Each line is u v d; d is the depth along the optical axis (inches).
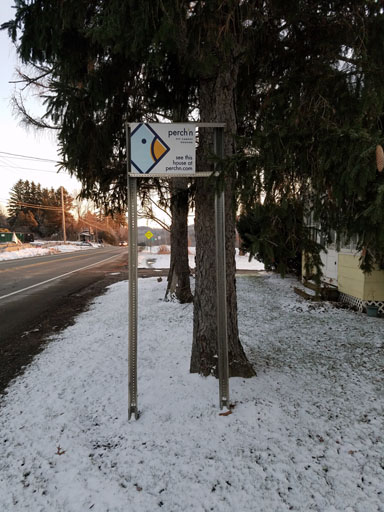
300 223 95.3
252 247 90.3
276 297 300.2
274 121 86.8
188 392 113.4
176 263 286.0
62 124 133.1
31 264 761.0
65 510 69.2
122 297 319.6
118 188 192.1
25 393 123.7
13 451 89.3
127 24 88.6
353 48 105.5
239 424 95.2
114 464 82.3
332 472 76.9
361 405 106.2
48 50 111.3
